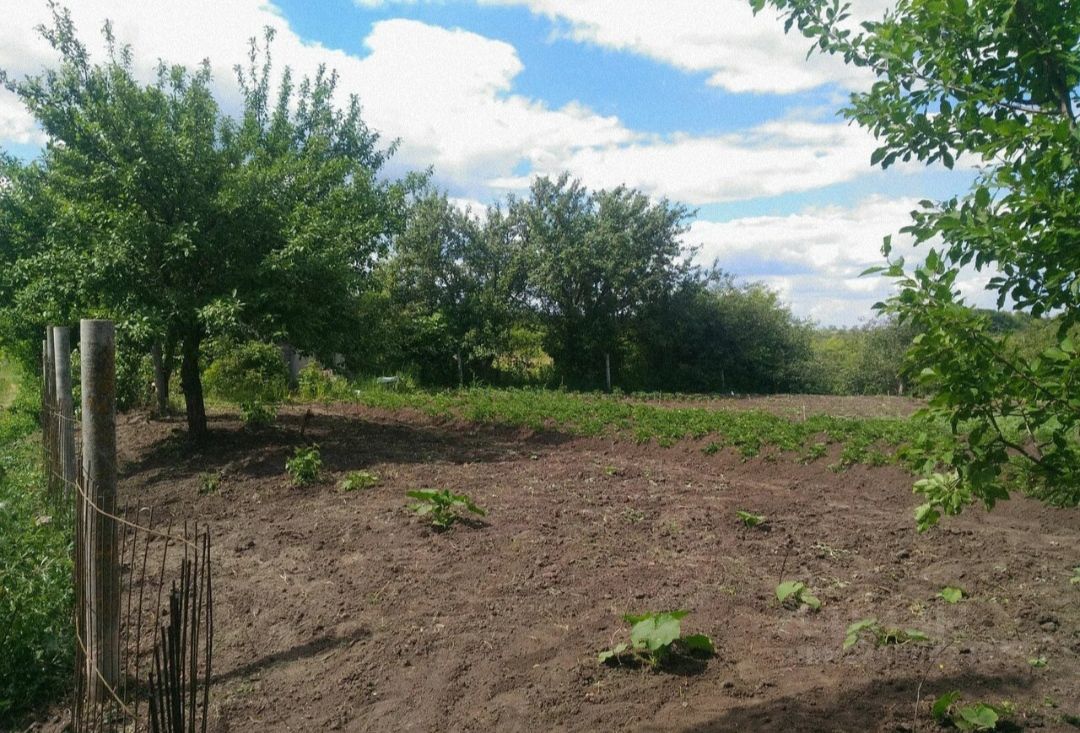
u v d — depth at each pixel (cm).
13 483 916
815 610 591
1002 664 495
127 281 1091
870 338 3519
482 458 1212
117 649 439
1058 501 337
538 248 3198
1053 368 296
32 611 510
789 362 3591
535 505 891
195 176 1135
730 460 1212
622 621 560
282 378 2055
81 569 451
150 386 1599
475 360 3098
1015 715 425
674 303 3359
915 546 761
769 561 707
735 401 2680
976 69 359
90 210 1119
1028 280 304
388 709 448
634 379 3400
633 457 1302
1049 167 289
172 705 348
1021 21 328
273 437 1309
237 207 1134
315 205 1377
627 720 424
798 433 1248
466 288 3108
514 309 3209
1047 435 318
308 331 1198
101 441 436
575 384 3275
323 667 502
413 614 577
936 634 547
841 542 771
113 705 434
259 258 1165
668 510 878
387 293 2659
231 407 1752
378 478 1026
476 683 473
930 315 295
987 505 332
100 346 434
